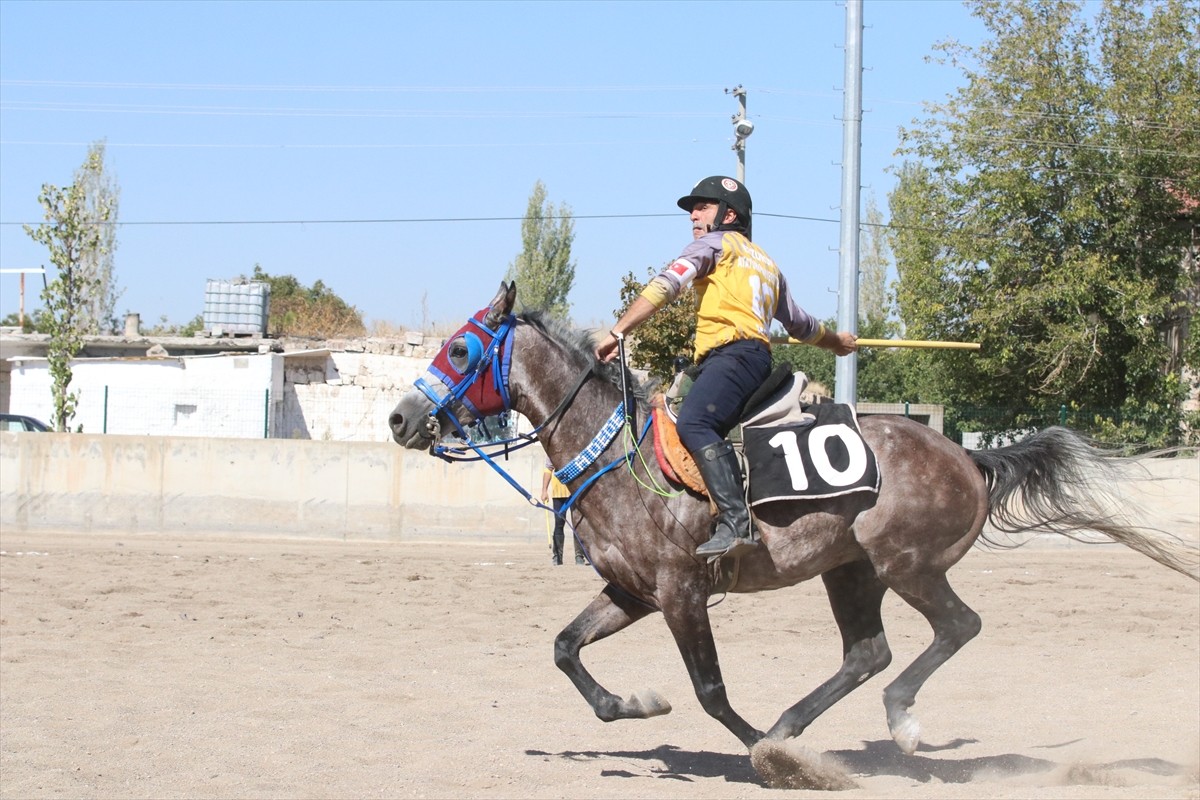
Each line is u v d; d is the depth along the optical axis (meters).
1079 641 10.73
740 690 8.56
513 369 6.13
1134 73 25.27
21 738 6.75
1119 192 25.03
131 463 18.22
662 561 5.87
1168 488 16.73
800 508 5.88
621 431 6.02
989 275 24.59
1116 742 7.07
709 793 5.79
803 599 13.08
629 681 8.85
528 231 56.38
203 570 14.17
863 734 7.40
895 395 42.22
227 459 18.16
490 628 10.96
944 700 8.41
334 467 18.11
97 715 7.40
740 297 5.94
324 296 57.69
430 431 6.10
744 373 5.89
